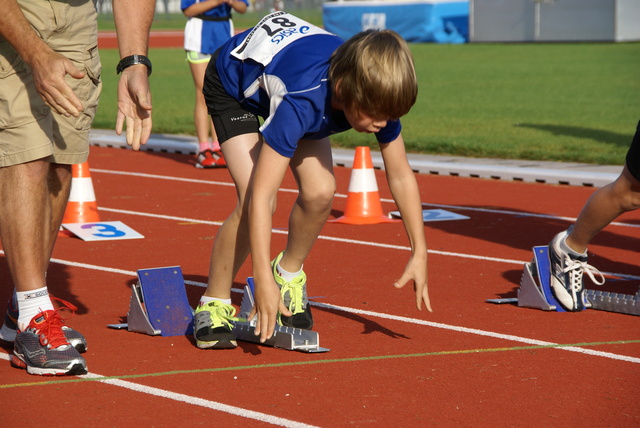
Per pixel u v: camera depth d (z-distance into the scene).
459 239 28.05
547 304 19.77
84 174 30.80
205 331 16.94
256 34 16.39
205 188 38.16
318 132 15.37
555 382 15.20
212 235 28.91
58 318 15.77
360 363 16.22
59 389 14.86
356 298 21.08
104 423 13.38
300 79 14.88
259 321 14.88
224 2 41.69
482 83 84.75
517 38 141.38
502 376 15.52
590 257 25.44
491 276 23.31
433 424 13.32
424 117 60.38
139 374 15.59
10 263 15.78
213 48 42.06
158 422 13.41
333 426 13.23
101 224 29.95
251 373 15.65
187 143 49.62
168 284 18.52
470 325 18.80
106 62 114.69
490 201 34.78
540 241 27.75
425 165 42.00
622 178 18.48
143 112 15.67
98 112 66.38
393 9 148.00
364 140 49.56
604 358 16.55
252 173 16.27
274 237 28.55
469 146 45.59
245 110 16.77
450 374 15.61
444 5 147.38
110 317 19.44
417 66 104.88
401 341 17.64
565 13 136.75
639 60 106.19
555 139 48.53
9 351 17.05
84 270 23.97
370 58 13.77
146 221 31.25
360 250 26.55
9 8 14.42
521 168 39.88
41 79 14.11
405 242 27.66
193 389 14.82
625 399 14.39
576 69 97.19
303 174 16.66
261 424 13.31
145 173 42.22
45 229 15.91
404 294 21.45
